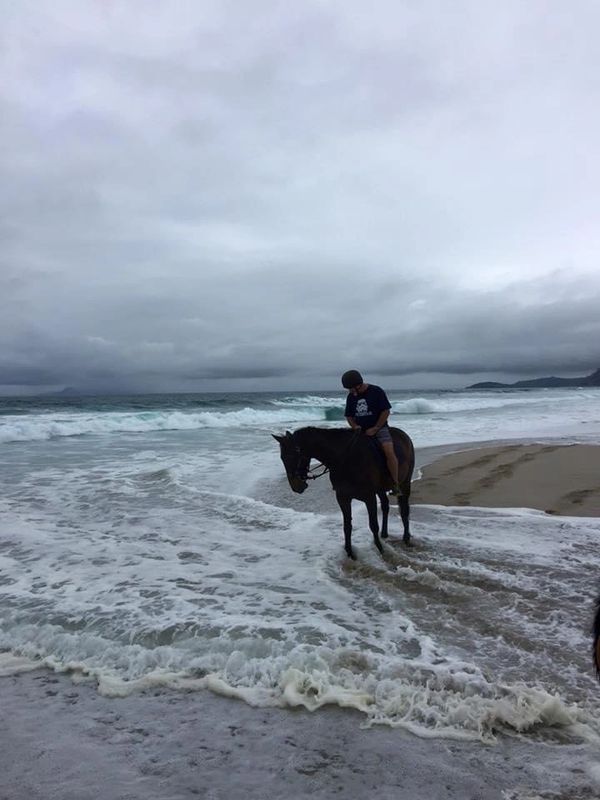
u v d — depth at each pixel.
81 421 23.05
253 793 2.84
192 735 3.37
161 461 14.78
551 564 6.36
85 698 3.84
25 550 7.25
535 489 10.43
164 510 9.41
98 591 5.80
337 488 6.75
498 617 4.98
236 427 25.97
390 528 8.03
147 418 25.70
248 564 6.66
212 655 4.32
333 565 6.50
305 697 3.74
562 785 2.85
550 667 4.08
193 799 2.79
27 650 4.56
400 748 3.21
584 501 9.43
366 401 6.94
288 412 31.62
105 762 3.10
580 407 38.12
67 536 7.89
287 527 8.32
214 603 5.45
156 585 5.97
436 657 4.26
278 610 5.25
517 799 2.75
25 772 3.01
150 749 3.23
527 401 47.25
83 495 10.54
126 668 4.26
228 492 11.01
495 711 3.45
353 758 3.12
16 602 5.50
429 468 12.95
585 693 3.71
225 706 3.71
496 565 6.35
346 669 4.02
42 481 11.95
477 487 10.77
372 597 5.55
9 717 3.59
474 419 28.73
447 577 6.02
